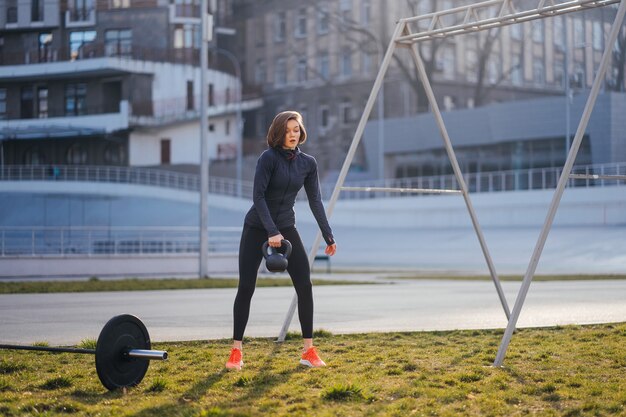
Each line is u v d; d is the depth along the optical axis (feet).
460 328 35.65
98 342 20.65
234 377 22.67
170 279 89.04
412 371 24.00
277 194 24.08
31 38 260.01
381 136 237.25
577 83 187.42
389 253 173.68
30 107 262.67
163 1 256.73
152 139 254.88
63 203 236.02
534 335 32.76
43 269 100.22
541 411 18.72
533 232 163.43
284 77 285.23
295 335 32.78
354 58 264.11
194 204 227.40
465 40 252.62
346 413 18.17
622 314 42.24
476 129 215.72
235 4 295.48
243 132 287.48
